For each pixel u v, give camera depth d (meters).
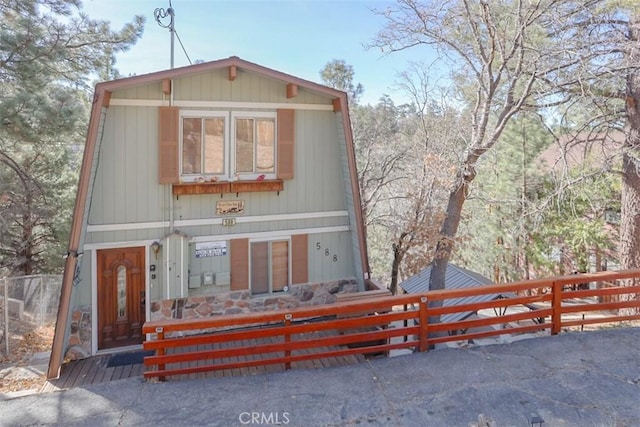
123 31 13.14
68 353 7.30
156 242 7.81
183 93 7.89
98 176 7.46
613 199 15.51
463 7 9.85
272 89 8.45
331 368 5.92
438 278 11.14
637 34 9.71
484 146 10.08
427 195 14.11
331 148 9.02
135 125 7.64
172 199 7.91
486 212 18.72
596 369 5.71
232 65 7.80
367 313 8.18
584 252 17.34
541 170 17.73
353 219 8.92
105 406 5.06
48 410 4.99
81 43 12.69
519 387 5.29
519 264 19.30
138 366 7.01
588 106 10.94
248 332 5.71
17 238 13.78
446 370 5.74
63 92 11.27
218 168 8.25
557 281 6.75
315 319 8.74
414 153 16.28
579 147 15.10
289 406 4.98
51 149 13.33
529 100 10.52
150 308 7.86
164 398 5.22
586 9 9.32
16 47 10.52
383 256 18.30
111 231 7.58
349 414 4.81
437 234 11.70
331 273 9.09
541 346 6.41
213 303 8.23
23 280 10.45
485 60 9.80
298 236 8.81
